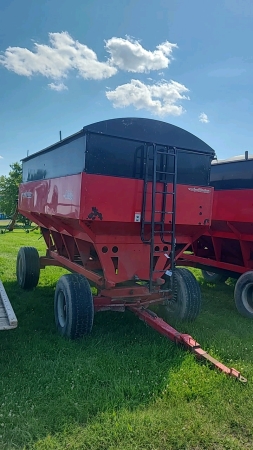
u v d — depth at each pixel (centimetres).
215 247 837
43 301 693
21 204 855
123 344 484
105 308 514
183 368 411
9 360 425
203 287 913
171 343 480
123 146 494
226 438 303
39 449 279
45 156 661
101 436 297
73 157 513
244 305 651
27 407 329
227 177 773
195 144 554
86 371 399
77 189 474
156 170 521
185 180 554
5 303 433
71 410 326
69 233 597
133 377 390
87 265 593
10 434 293
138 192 502
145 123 509
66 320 495
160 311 619
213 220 783
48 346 466
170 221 534
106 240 509
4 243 1741
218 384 381
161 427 309
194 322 580
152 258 505
